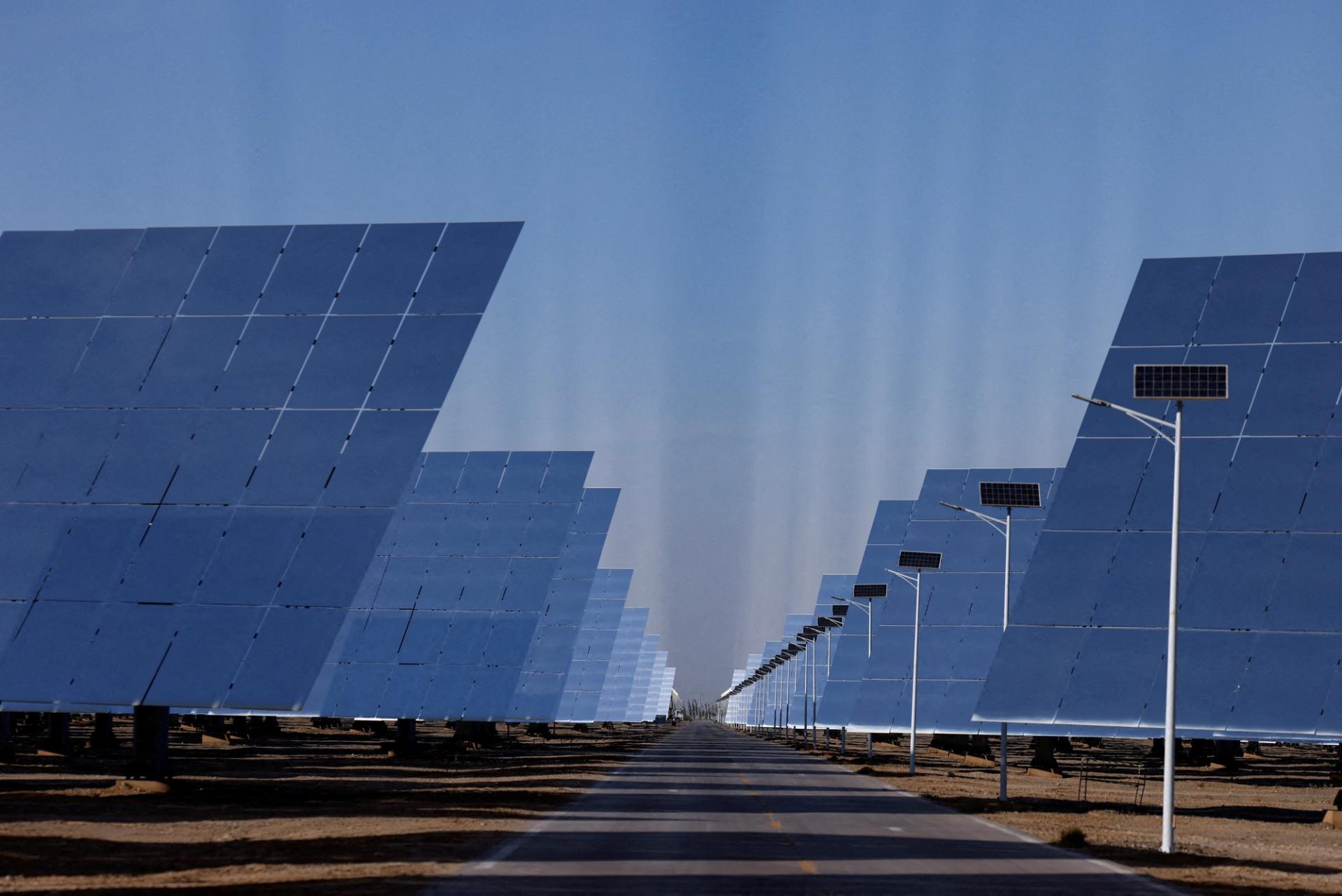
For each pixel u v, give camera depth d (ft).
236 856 86.94
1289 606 138.62
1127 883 84.43
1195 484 144.05
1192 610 140.77
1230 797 195.21
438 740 333.83
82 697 115.14
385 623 216.33
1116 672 140.46
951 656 254.27
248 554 119.96
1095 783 228.63
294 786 150.51
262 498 122.21
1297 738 134.92
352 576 118.42
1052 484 264.11
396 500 121.39
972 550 260.62
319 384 127.13
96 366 129.29
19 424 126.82
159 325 130.82
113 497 123.34
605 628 354.13
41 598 119.34
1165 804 108.17
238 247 134.10
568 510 226.58
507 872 80.48
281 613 117.29
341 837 98.73
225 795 135.23
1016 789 197.06
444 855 88.74
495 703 207.72
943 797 164.96
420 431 123.95
